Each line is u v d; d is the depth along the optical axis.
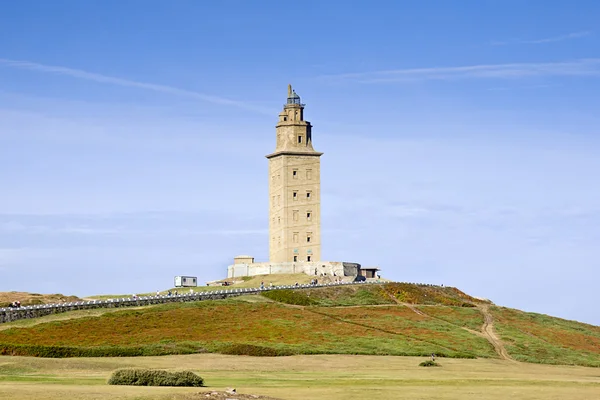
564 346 180.50
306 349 154.62
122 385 99.06
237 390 97.62
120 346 146.62
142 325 166.50
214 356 144.25
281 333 168.00
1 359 125.81
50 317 168.62
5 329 155.88
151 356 141.62
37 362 124.31
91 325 163.25
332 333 171.38
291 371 130.50
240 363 137.38
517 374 137.12
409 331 178.75
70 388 93.81
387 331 177.62
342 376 122.88
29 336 151.00
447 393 101.31
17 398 84.50
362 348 160.00
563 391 106.75
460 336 178.25
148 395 86.69
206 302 193.25
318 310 195.75
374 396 96.44
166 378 100.75
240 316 181.12
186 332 163.50
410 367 141.12
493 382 116.44
